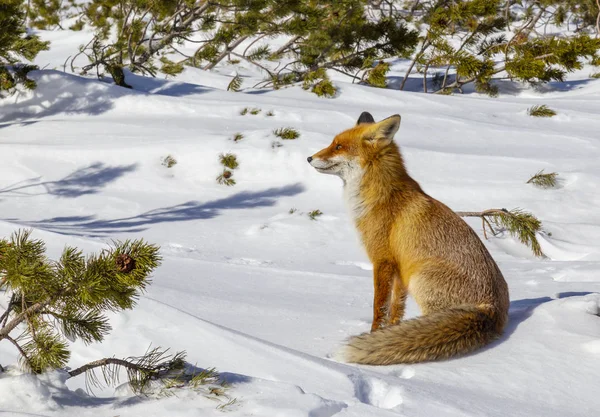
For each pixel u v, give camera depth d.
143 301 6.01
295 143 16.33
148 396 4.30
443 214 6.58
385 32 25.44
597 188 14.73
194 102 19.56
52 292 4.17
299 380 4.86
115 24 32.97
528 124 19.33
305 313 7.46
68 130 17.86
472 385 5.26
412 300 8.30
